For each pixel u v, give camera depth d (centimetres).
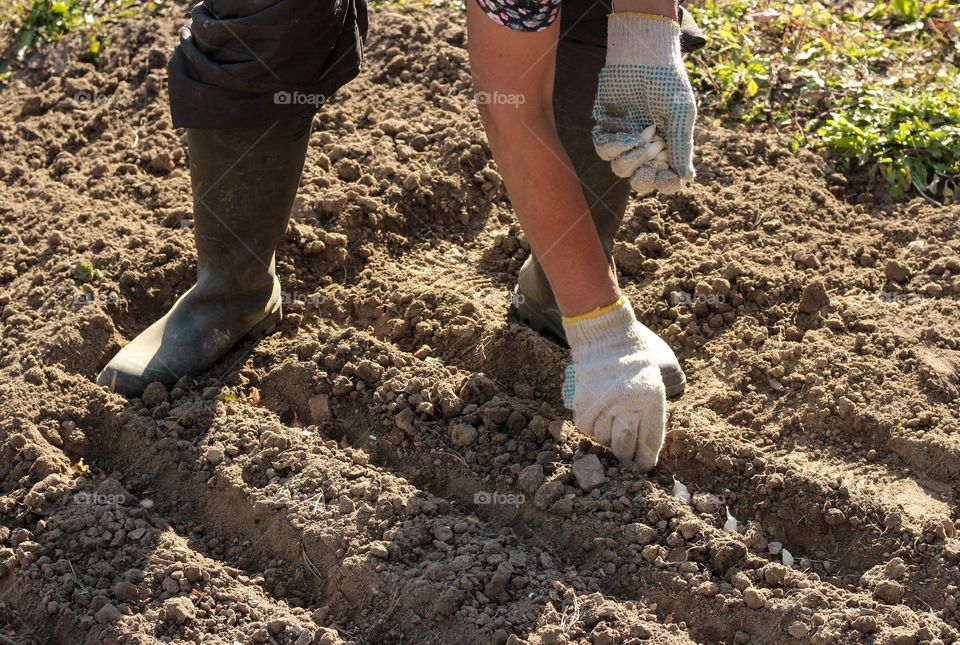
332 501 263
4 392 286
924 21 452
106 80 426
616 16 226
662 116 226
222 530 267
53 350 298
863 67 418
